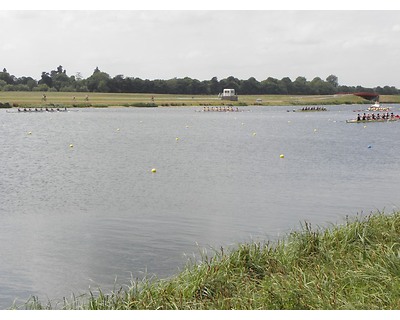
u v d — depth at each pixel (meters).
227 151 41.94
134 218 18.38
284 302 8.98
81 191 23.72
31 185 25.33
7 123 78.38
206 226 17.25
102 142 49.94
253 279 10.48
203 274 10.37
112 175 28.83
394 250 11.56
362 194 23.17
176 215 18.84
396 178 27.91
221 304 9.12
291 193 23.36
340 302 8.66
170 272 12.68
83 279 12.28
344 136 57.25
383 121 84.69
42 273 12.70
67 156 38.09
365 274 9.98
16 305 10.73
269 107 169.12
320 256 11.72
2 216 18.64
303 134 60.47
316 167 32.34
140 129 68.50
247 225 17.42
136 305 9.18
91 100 173.00
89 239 15.64
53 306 10.59
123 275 12.53
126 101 175.00
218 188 24.67
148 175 28.94
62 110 126.69
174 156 38.31
